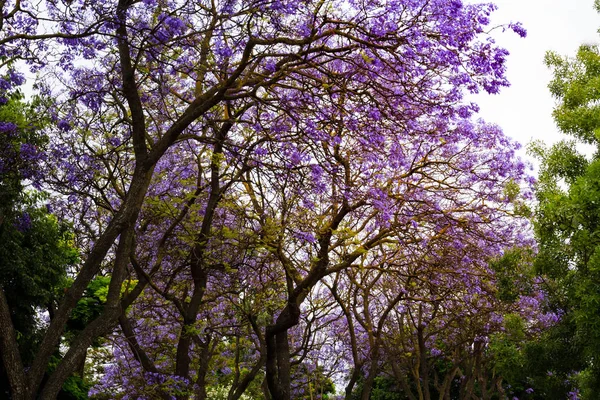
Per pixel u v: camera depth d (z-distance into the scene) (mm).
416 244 17344
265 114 13656
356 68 12305
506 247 19297
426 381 24625
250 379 17594
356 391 36875
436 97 12031
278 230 15039
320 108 12156
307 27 11516
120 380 19609
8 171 15414
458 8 10555
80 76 14016
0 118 16906
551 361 18219
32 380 9969
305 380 26625
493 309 21500
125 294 15648
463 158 17469
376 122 12312
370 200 14367
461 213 18109
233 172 14922
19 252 18828
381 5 11211
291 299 15719
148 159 11320
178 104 16406
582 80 19312
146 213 16750
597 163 16938
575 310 17078
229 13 11242
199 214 17312
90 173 15367
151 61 12602
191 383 17031
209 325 18875
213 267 16266
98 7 11281
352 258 15961
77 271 24000
